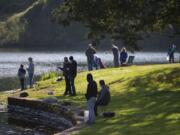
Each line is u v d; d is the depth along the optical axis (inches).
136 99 2212.1
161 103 2041.1
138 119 1728.6
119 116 1818.4
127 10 2294.5
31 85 3250.5
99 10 2319.1
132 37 2389.3
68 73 2546.8
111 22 2390.5
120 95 2377.0
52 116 2263.8
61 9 2516.0
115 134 1505.9
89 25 2427.4
